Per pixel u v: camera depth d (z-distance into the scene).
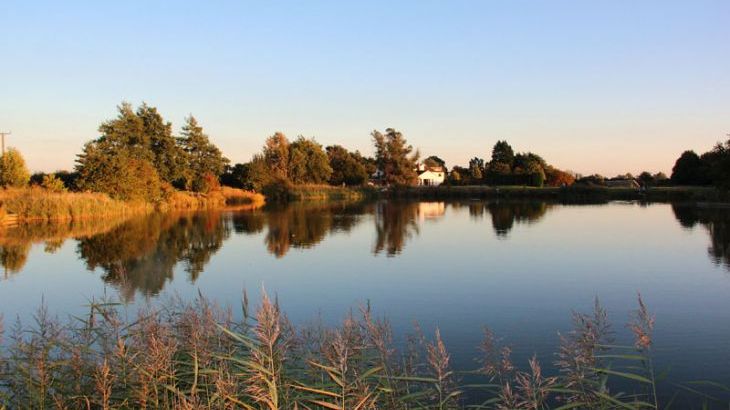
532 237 26.12
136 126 55.59
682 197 63.19
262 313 3.87
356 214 44.09
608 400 4.55
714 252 20.62
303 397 4.29
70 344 5.43
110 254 20.94
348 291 13.97
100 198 41.38
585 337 4.59
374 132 86.31
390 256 20.28
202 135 63.94
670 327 10.39
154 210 49.59
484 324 10.71
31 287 14.63
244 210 50.31
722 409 6.56
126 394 4.68
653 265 17.80
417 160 87.50
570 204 56.28
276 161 83.50
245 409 4.23
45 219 35.81
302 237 26.92
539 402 4.52
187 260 19.50
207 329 5.17
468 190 78.69
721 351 8.81
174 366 5.08
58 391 4.96
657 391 7.09
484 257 19.84
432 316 11.38
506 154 109.56
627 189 68.44
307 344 5.33
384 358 5.00
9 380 5.26
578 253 20.70
